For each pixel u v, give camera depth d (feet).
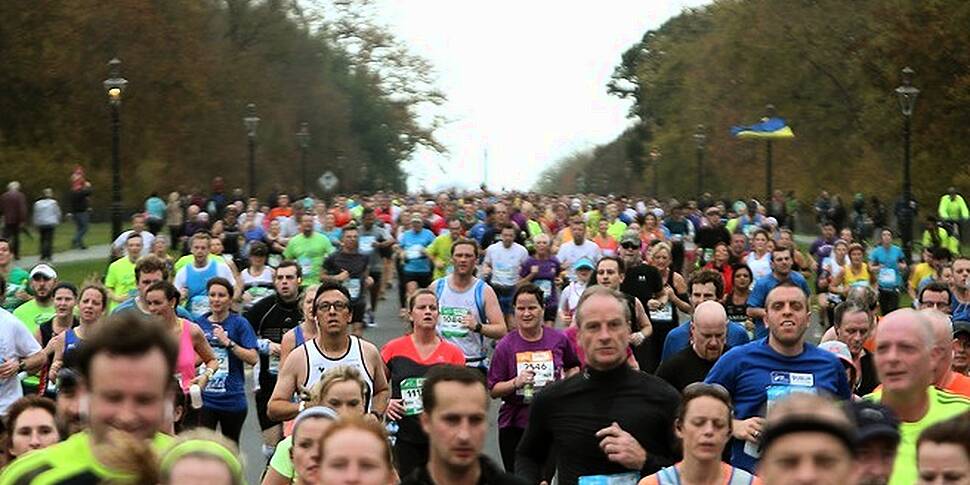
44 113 470.39
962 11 401.70
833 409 37.47
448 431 49.88
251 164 453.58
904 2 419.95
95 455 37.73
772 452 37.24
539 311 97.09
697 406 60.18
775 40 545.85
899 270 215.72
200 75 508.94
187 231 276.62
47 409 64.13
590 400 68.23
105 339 37.24
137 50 484.33
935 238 284.82
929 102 407.03
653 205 529.86
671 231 307.37
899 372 58.34
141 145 495.82
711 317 86.79
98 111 479.82
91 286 105.81
